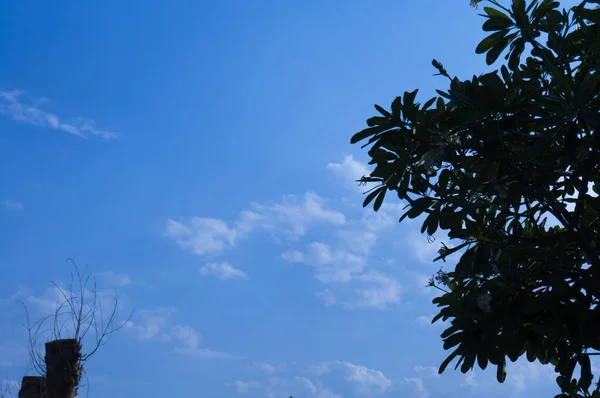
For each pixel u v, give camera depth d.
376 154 3.99
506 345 3.67
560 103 3.41
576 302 3.53
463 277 4.03
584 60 3.75
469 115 3.70
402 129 3.90
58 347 4.29
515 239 3.95
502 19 3.92
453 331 3.91
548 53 3.75
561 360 3.63
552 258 3.81
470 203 3.89
